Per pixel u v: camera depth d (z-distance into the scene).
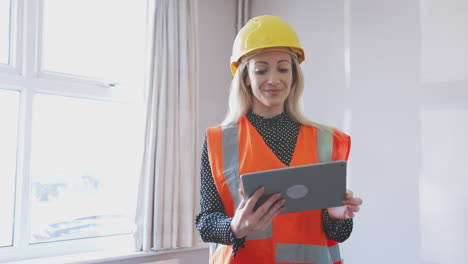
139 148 2.35
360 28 2.11
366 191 2.03
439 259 1.71
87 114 2.30
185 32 2.44
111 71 2.40
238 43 1.09
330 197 0.88
